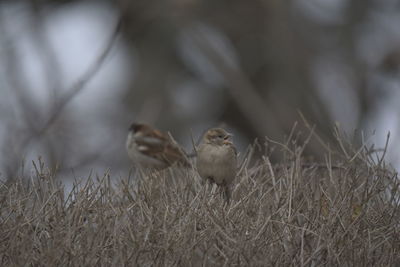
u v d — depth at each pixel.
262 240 8.74
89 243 8.51
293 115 28.64
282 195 9.66
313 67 30.31
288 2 29.95
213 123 30.23
